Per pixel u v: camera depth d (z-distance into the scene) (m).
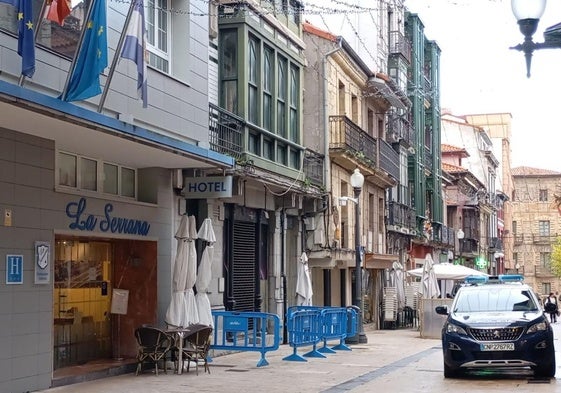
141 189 16.25
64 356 14.63
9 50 11.18
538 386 13.95
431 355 20.34
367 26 37.16
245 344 17.11
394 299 34.16
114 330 16.11
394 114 38.91
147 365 15.76
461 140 71.75
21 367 12.38
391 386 14.03
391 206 37.41
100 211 14.47
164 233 16.42
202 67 16.88
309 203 25.66
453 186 58.69
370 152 31.61
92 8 11.46
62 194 13.43
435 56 50.88
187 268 15.86
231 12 20.61
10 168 12.26
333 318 20.84
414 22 45.69
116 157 14.92
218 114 19.30
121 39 12.38
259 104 21.41
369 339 26.97
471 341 14.97
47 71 11.98
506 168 89.56
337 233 27.83
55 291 14.37
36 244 12.76
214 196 16.94
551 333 15.24
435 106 50.69
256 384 14.02
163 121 15.17
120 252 16.25
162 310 16.19
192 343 15.48
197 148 14.91
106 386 13.42
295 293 25.08
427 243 46.03
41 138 12.90
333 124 27.48
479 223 66.44
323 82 27.08
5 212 12.13
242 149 20.19
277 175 21.95
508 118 89.69
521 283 17.47
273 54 22.50
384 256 32.81
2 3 10.95
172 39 16.22
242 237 21.30
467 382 14.65
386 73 39.47
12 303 12.23
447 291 45.03
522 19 9.07
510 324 15.04
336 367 17.05
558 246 81.19
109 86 12.86
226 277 20.11
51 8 10.95
